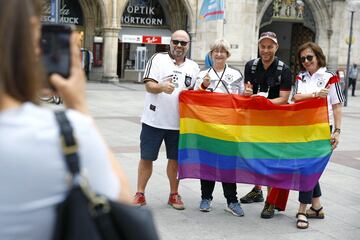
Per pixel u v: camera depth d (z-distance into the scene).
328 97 6.91
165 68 6.89
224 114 6.86
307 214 7.02
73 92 1.82
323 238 6.29
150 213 1.75
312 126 6.79
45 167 1.58
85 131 1.66
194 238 6.02
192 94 6.89
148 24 36.16
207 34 34.25
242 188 8.41
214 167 6.90
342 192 8.44
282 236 6.28
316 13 37.72
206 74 6.89
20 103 1.65
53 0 13.35
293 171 6.72
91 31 35.06
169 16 36.53
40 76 1.72
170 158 7.08
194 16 34.12
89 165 1.66
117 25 32.94
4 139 1.55
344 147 12.87
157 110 6.92
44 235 1.60
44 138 1.59
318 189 7.00
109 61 33.22
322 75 6.89
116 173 1.78
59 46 1.81
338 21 37.84
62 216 1.61
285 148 6.80
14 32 1.62
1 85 1.61
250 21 35.09
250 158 6.82
